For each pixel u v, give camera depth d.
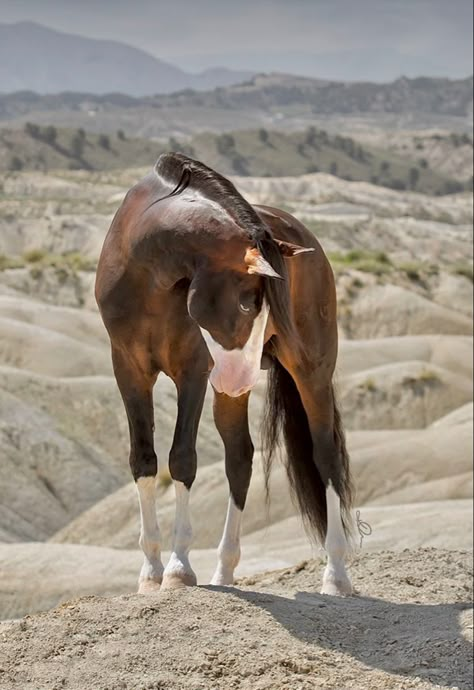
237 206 6.26
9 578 18.34
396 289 56.28
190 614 6.45
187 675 5.70
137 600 6.61
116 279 6.95
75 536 28.52
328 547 8.04
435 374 42.56
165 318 6.77
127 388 7.15
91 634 6.12
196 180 6.59
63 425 33.84
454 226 155.25
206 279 6.05
